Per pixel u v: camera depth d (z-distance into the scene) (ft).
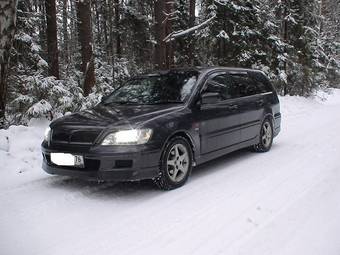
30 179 20.51
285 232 13.75
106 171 16.66
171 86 21.36
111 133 16.87
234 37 59.47
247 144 24.64
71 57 73.56
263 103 26.30
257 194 17.71
